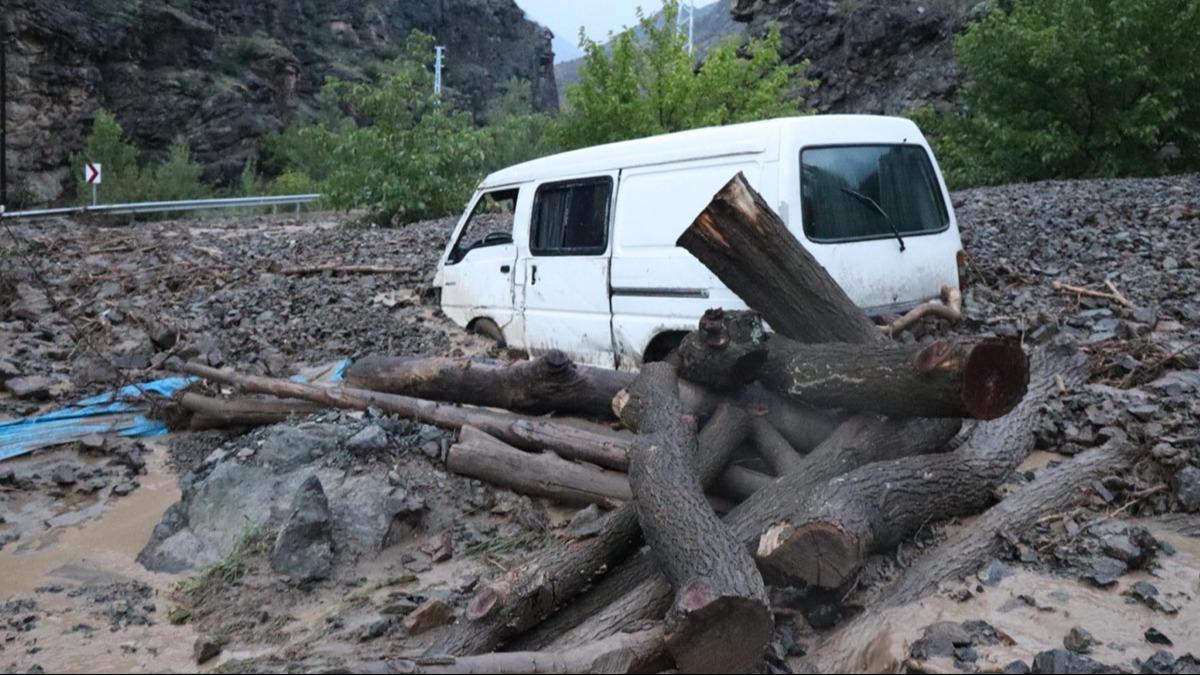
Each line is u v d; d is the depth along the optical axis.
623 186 7.72
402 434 6.64
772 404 5.81
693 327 7.14
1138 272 9.91
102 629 4.82
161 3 49.84
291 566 5.29
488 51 89.19
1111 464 5.49
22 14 39.31
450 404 7.19
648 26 22.27
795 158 6.66
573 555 4.55
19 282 12.19
